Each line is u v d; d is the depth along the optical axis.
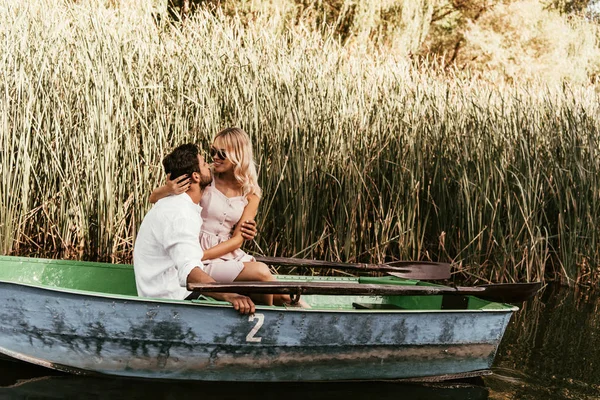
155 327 3.50
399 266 4.61
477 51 17.56
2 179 5.68
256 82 6.19
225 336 3.59
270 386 3.72
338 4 14.07
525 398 3.86
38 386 3.42
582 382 4.15
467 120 6.96
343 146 6.36
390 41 14.77
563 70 17.89
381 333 3.85
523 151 6.95
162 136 5.94
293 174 6.07
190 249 3.51
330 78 6.59
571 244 6.93
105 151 5.86
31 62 5.98
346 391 3.76
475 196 6.74
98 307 3.44
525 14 17.97
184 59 6.39
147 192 5.94
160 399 3.40
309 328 3.71
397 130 6.81
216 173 4.01
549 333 5.20
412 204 6.54
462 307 4.43
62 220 6.04
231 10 12.23
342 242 6.40
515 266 6.66
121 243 6.07
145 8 7.54
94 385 3.49
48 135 5.92
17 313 3.45
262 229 6.09
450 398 3.79
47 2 6.64
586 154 7.21
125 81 5.94
